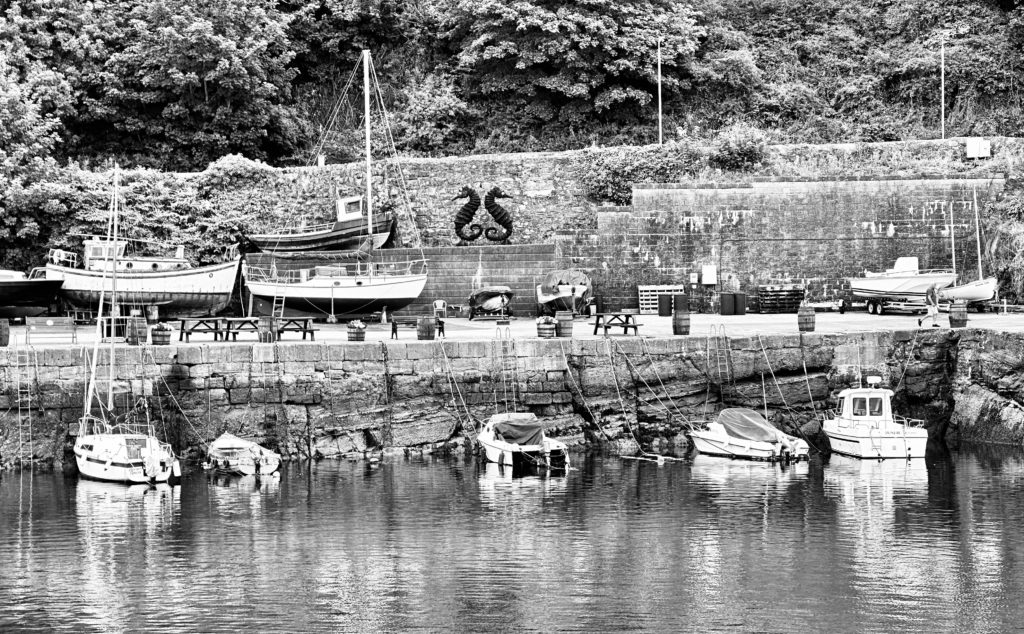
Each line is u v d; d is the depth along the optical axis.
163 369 39.34
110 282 50.28
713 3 72.31
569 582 27.34
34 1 62.44
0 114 55.50
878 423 40.91
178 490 35.66
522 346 41.94
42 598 26.41
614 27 63.53
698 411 43.31
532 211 56.94
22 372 38.50
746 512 33.19
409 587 27.02
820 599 26.23
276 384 39.94
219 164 58.09
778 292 53.16
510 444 39.06
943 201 53.78
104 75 61.44
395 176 57.59
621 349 42.69
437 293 54.09
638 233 54.16
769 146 57.19
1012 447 42.50
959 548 29.84
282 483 36.56
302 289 50.56
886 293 51.72
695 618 25.12
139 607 25.86
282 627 24.75
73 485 36.31
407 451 40.78
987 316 49.38
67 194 55.59
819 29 71.50
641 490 35.88
